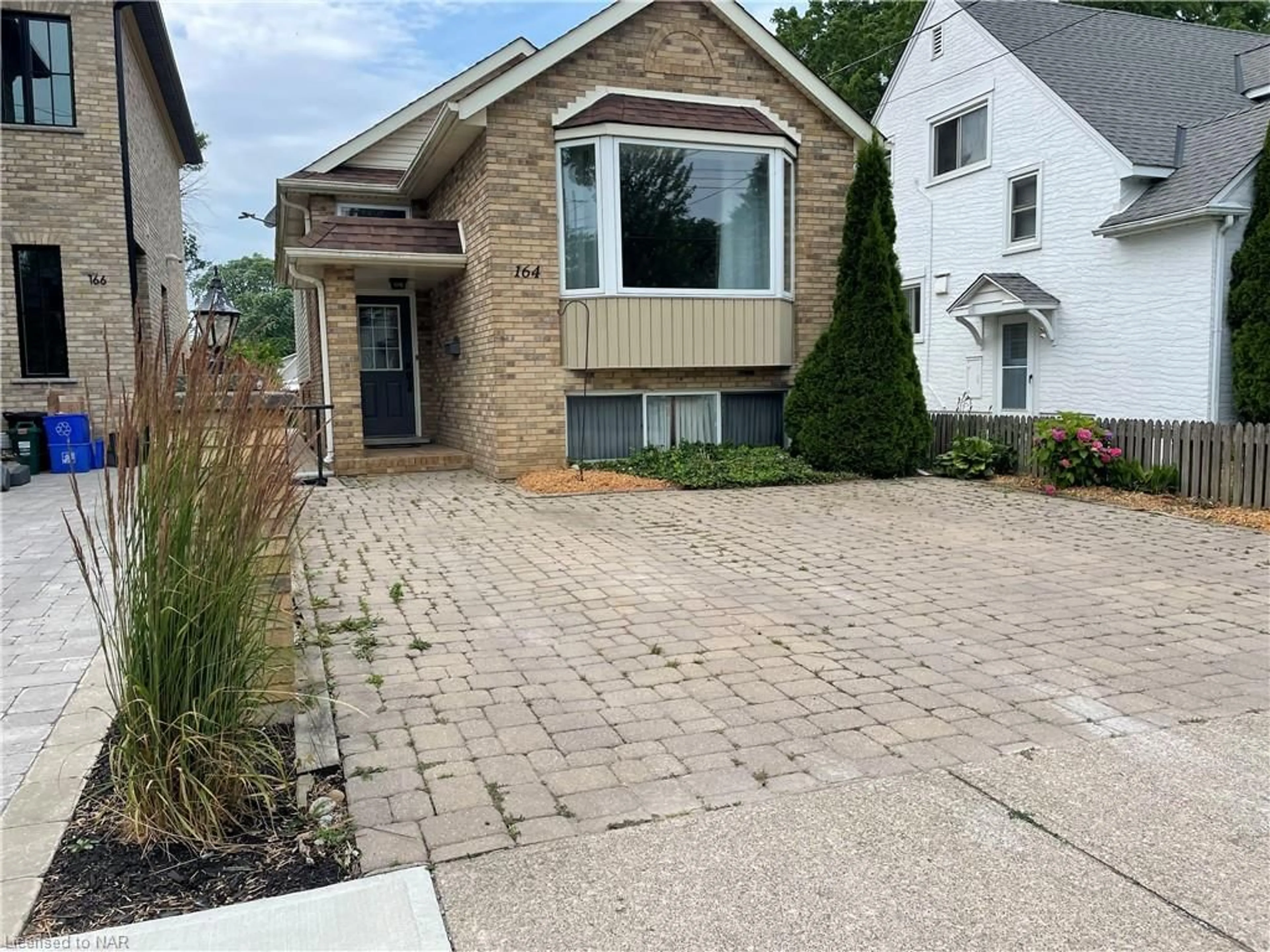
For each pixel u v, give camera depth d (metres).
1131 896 2.45
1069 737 3.51
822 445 10.93
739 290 11.02
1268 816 2.90
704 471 10.28
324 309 10.97
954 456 11.18
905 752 3.36
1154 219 11.59
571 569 6.29
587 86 10.38
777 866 2.58
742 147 10.76
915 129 16.50
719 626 4.96
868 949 2.22
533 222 10.28
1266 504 8.56
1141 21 16.27
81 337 12.17
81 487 10.10
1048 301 13.42
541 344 10.45
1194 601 5.55
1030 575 6.19
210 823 2.67
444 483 10.34
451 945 2.22
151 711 2.62
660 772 3.17
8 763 3.13
